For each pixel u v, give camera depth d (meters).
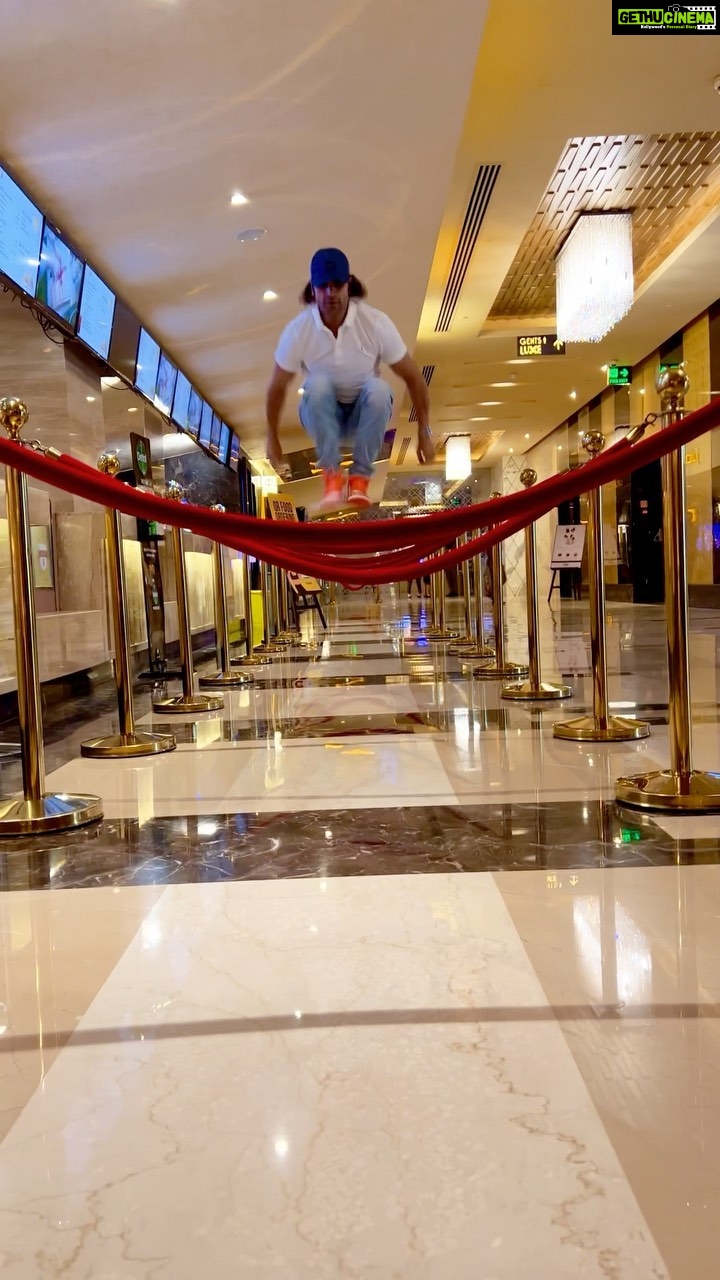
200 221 6.80
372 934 1.54
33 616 2.43
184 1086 1.08
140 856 2.08
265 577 9.05
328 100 5.23
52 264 6.68
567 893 1.70
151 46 4.61
